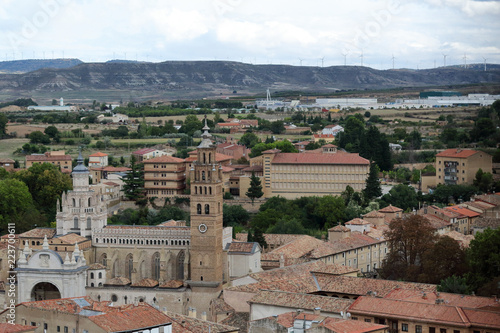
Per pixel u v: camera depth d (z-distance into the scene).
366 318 188.88
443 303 188.75
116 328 177.62
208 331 193.12
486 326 174.88
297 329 172.88
